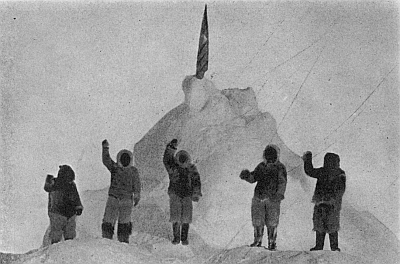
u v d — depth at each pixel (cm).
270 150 1778
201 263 1720
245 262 1697
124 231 1775
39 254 1689
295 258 1681
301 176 1836
